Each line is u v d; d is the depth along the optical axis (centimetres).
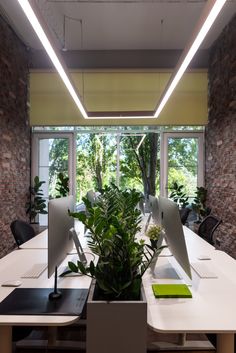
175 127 566
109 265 128
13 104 473
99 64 541
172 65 538
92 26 457
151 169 578
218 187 487
